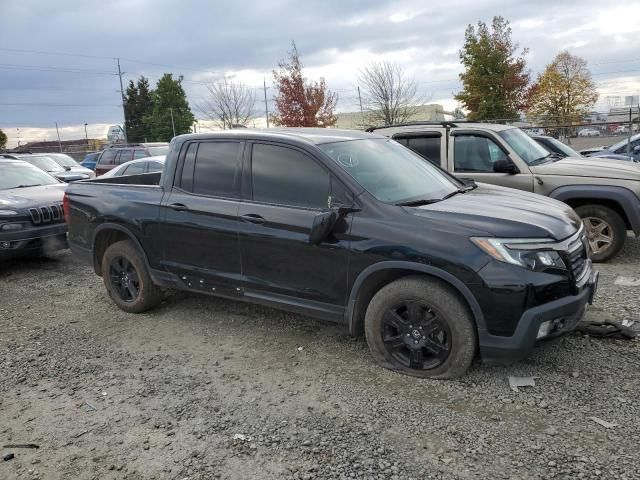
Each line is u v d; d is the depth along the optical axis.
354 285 3.99
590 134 25.52
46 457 3.18
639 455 2.91
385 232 3.83
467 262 3.53
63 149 54.44
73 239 5.88
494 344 3.57
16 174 8.93
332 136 4.66
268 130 4.85
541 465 2.88
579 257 3.84
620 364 3.93
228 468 3.00
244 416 3.53
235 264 4.62
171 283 5.15
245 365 4.29
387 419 3.40
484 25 29.84
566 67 46.12
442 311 3.69
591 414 3.33
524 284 3.44
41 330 5.26
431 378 3.84
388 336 3.98
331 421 3.41
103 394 3.91
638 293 5.41
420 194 4.29
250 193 4.55
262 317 5.30
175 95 55.25
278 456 3.08
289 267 4.29
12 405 3.81
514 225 3.62
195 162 4.95
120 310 5.72
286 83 32.00
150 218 5.12
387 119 35.16
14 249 7.37
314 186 4.23
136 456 3.15
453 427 3.27
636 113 18.06
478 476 2.83
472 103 30.66
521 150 7.07
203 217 4.73
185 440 3.29
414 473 2.88
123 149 17.66
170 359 4.46
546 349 4.21
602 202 6.59
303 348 4.54
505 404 3.49
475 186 4.98
